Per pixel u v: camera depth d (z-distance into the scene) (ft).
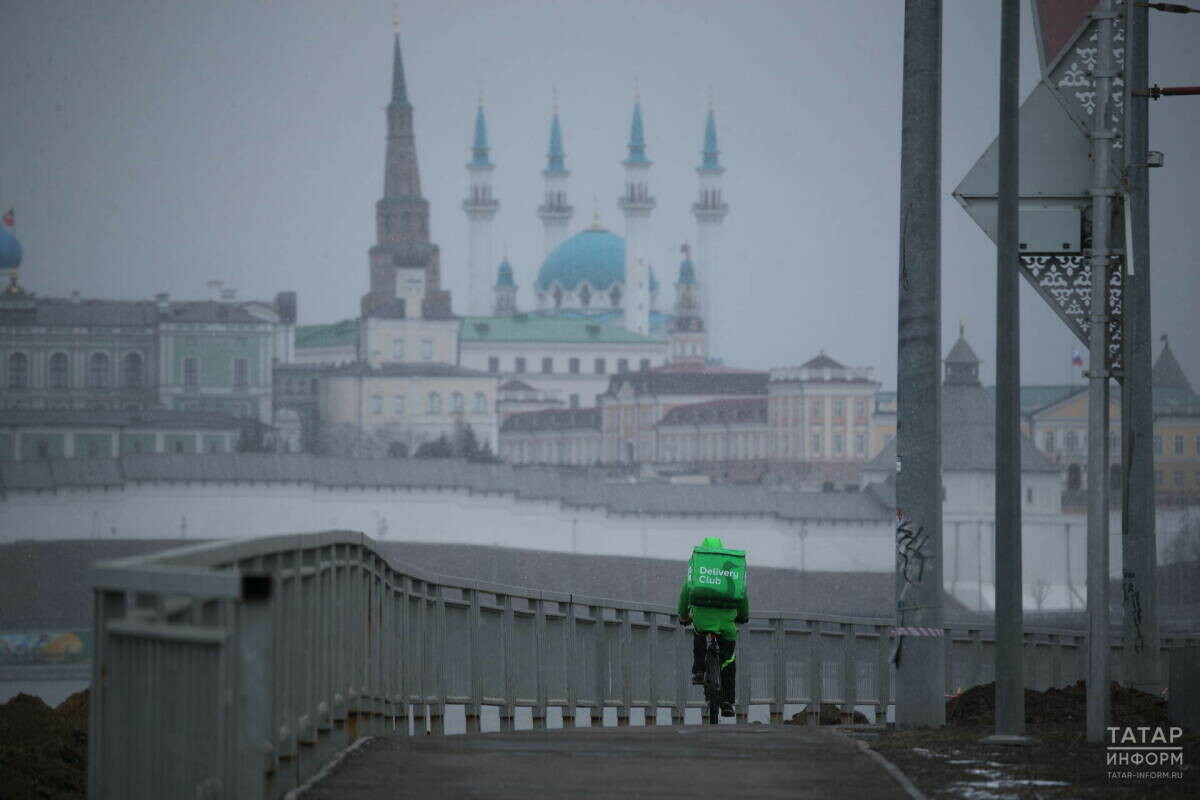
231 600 66.54
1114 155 138.00
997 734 127.65
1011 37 133.18
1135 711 155.12
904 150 149.48
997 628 129.80
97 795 64.95
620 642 197.06
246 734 68.13
